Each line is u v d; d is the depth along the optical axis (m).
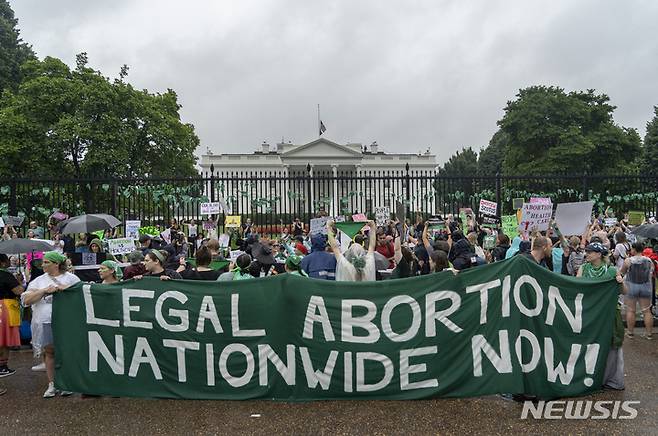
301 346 5.86
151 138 32.47
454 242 10.29
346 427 5.12
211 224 14.73
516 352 5.79
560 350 5.89
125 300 6.06
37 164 27.94
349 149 58.62
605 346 6.01
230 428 5.14
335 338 5.86
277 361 5.89
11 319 6.93
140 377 6.02
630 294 8.73
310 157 58.59
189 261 8.23
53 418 5.50
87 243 11.66
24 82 30.09
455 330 5.84
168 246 10.38
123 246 10.73
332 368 5.85
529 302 5.87
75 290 6.11
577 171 40.09
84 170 28.48
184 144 35.00
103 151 28.33
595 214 17.73
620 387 6.16
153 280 6.08
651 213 17.78
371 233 7.15
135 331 6.04
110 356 6.05
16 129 27.48
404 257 7.43
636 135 41.81
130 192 16.09
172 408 5.70
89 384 6.03
